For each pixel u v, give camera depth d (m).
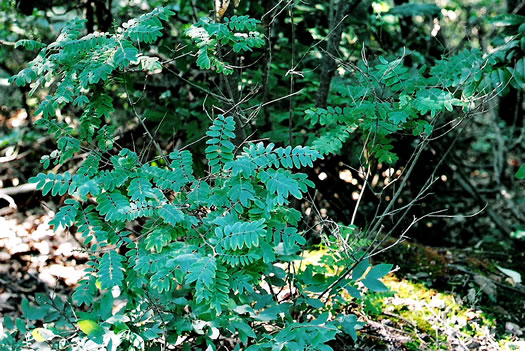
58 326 2.58
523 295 3.58
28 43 2.38
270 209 2.21
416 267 3.75
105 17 4.04
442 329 3.07
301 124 3.83
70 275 4.08
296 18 4.27
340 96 3.94
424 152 4.63
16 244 4.29
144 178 2.30
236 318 2.33
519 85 3.34
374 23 4.28
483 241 4.64
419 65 4.32
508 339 3.11
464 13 5.71
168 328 2.41
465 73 2.85
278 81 4.18
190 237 2.32
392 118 2.60
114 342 2.22
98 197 2.24
